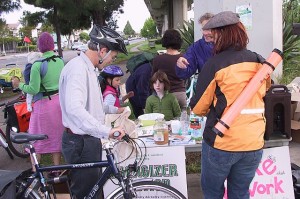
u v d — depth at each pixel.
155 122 3.59
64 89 2.70
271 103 3.12
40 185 2.78
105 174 2.73
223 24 2.44
